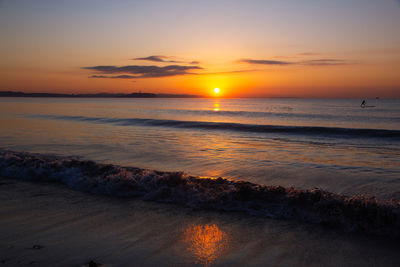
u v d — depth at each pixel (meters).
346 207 3.79
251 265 2.67
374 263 2.72
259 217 3.92
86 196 4.86
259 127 20.02
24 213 4.02
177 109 65.25
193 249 2.98
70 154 9.48
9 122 23.11
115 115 38.44
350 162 8.84
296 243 3.15
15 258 2.72
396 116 39.94
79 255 2.81
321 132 18.16
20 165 6.55
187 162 8.53
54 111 45.56
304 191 4.35
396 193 5.36
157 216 3.95
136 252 2.90
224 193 4.51
